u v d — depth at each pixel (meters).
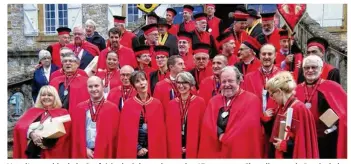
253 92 12.20
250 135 11.49
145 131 11.94
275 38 13.50
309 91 11.69
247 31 13.86
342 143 11.51
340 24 15.06
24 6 16.70
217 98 11.84
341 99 11.59
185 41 13.35
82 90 12.81
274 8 15.12
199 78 12.84
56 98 12.20
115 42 13.50
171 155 11.99
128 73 12.40
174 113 12.01
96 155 11.86
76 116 12.03
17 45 16.73
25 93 15.02
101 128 11.91
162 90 12.33
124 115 11.98
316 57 11.73
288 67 12.90
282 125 11.19
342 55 14.14
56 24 16.62
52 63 14.17
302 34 14.95
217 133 11.61
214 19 14.70
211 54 14.12
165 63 12.91
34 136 11.91
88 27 14.50
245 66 12.91
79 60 13.58
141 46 13.28
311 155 11.16
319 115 11.60
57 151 12.03
